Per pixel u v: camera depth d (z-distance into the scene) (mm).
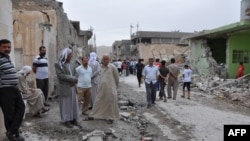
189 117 10047
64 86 7410
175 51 47594
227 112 11266
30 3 13555
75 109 7633
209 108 11969
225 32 21828
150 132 7930
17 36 11328
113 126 7953
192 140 7406
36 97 8211
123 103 12055
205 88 18203
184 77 14570
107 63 8375
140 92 16734
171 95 14461
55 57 12922
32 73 11016
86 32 30609
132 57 57719
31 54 11414
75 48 21500
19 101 6008
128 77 30484
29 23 11422
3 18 6414
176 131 8195
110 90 8258
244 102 13430
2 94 5730
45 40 11430
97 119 8422
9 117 5812
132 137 7293
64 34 15680
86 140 6660
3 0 6410
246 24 17953
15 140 5930
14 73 5859
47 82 9562
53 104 10477
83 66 8844
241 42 22703
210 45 25922
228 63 22672
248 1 18641
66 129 7367
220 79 20000
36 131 7117
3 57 5746
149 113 10602
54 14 12648
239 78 18688
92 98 9852
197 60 27453
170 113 10633
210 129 8492
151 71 11727
